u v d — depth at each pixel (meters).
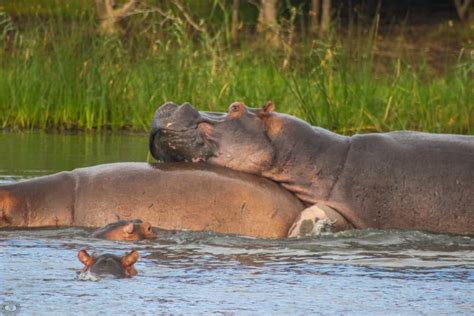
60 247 20.92
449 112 44.06
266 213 22.91
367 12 73.88
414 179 23.67
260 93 46.03
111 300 16.94
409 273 19.36
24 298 16.97
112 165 23.73
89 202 23.00
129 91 47.78
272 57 49.78
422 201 23.56
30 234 22.19
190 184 22.97
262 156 23.53
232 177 23.23
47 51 50.62
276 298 17.33
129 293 17.41
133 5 63.41
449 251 21.56
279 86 46.50
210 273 19.00
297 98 43.53
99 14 61.94
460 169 23.75
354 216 23.45
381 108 44.59
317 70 46.66
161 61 49.03
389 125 43.84
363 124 44.00
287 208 23.17
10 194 23.02
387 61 62.38
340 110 43.47
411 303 17.16
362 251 21.36
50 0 69.19
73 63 47.97
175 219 22.78
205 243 21.67
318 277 18.89
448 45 68.38
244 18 69.25
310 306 16.88
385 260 20.50
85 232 22.42
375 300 17.31
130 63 50.59
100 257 18.81
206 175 23.14
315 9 62.88
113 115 47.00
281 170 23.69
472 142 24.44
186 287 17.92
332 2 74.94
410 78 50.97
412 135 24.56
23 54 50.72
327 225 22.84
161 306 16.66
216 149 23.56
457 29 71.75
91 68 47.91
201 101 46.38
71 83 47.50
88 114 46.62
